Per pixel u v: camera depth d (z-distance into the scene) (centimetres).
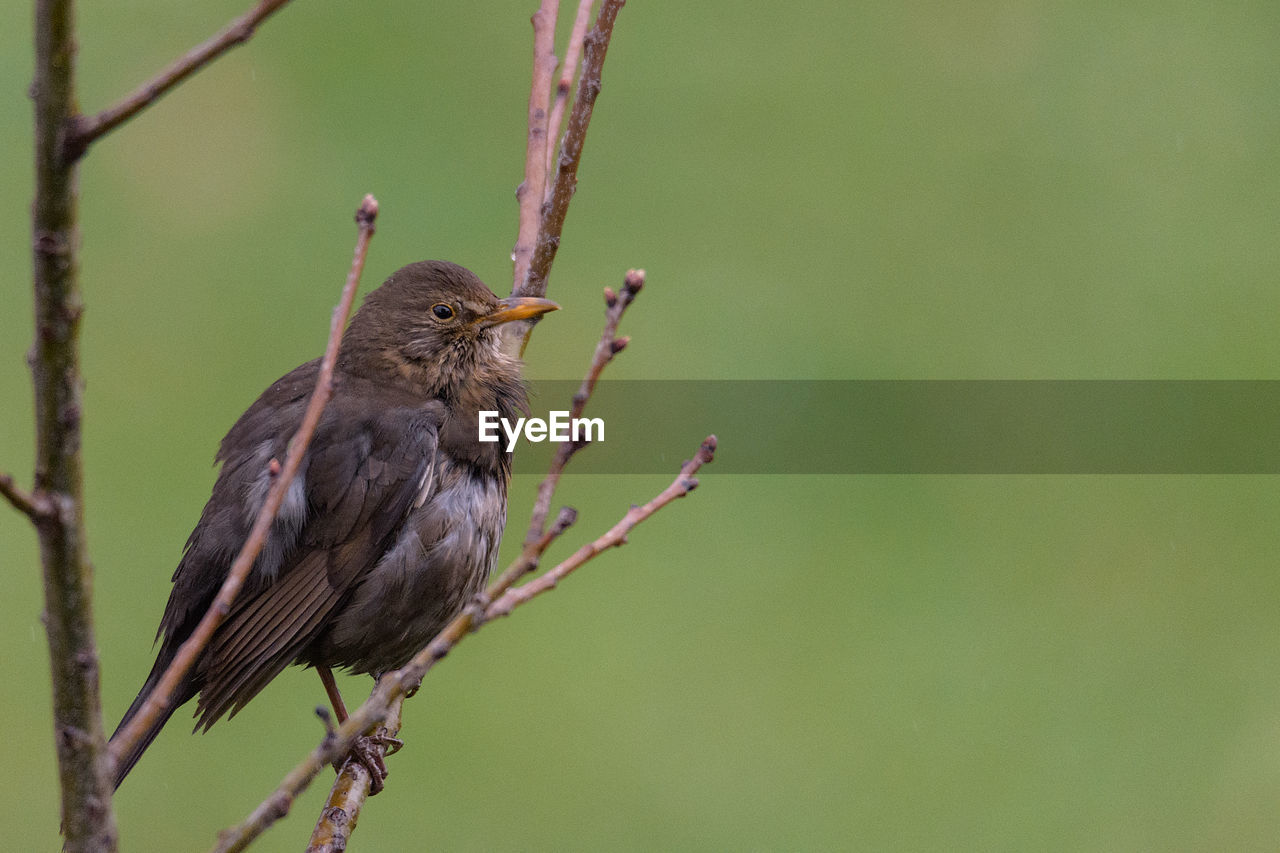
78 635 335
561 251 1511
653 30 1766
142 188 1500
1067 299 1500
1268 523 1296
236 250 1431
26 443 1273
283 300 1395
